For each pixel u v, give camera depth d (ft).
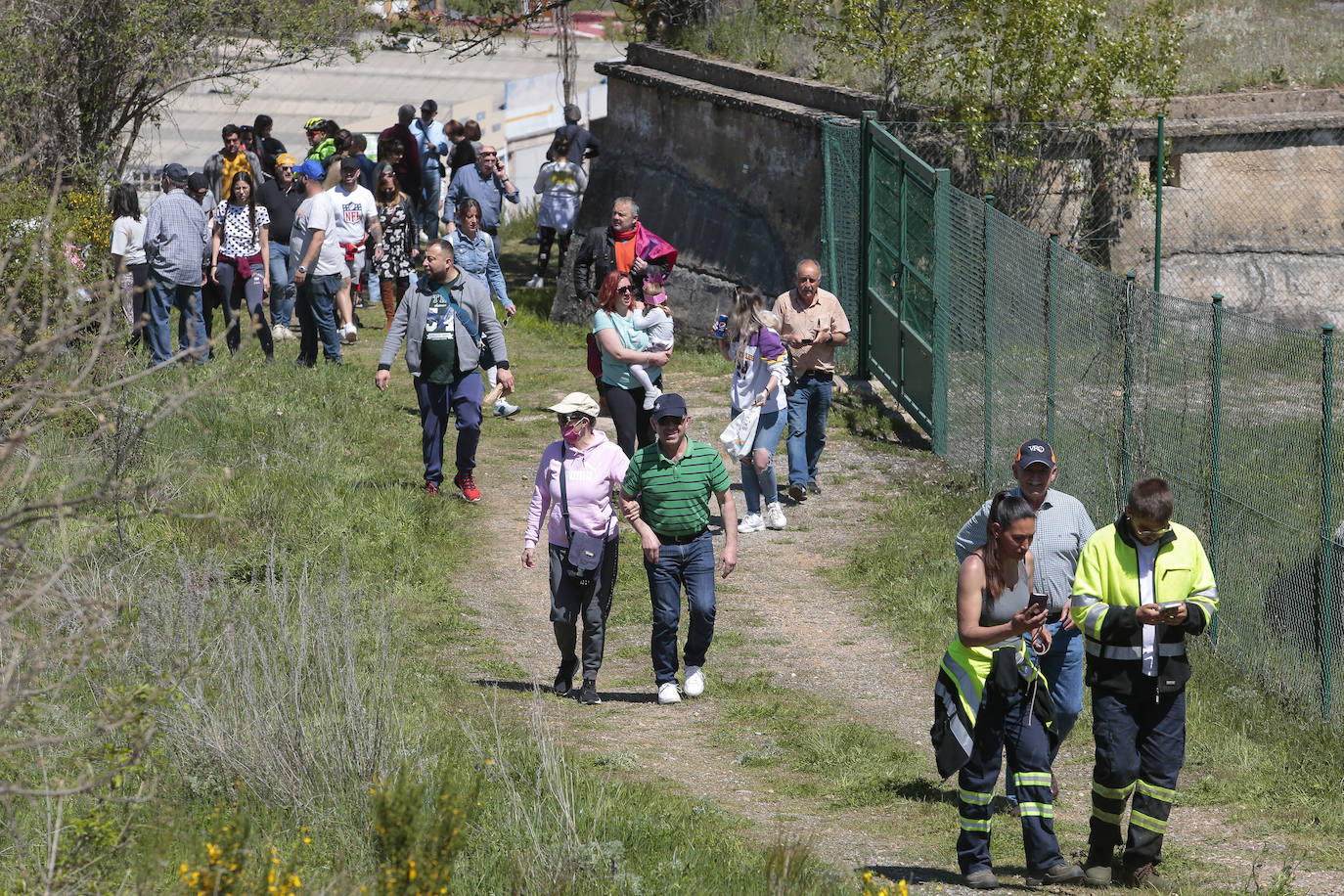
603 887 70.08
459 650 120.98
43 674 73.36
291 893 61.98
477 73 403.75
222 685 85.40
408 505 152.15
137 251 183.52
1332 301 246.68
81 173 195.52
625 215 183.62
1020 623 74.79
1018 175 230.27
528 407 207.41
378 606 118.52
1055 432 152.66
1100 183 235.40
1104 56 228.02
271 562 102.89
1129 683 79.10
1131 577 79.66
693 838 79.15
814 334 166.61
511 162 388.16
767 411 157.79
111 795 65.36
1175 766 79.41
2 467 61.46
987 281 169.27
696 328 244.01
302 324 208.13
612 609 138.31
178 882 61.36
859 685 119.55
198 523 125.59
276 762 79.97
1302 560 111.14
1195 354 125.39
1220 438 121.29
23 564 81.05
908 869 79.87
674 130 256.11
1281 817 92.17
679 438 110.11
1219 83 258.16
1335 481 109.81
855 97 230.27
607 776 91.20
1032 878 77.30
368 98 389.60
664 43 270.26
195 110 374.84
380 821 65.82
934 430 184.03
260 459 155.22
